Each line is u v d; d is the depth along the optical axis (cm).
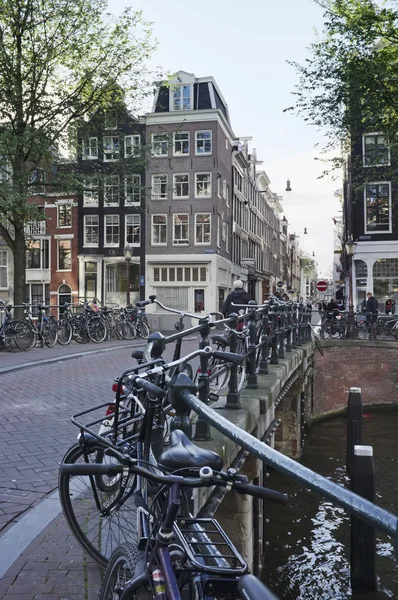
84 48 1731
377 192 2591
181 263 3162
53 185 1795
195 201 3150
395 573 744
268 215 5391
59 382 959
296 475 163
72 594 273
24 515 381
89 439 290
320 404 1828
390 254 2594
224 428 214
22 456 529
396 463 1257
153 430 280
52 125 1756
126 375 295
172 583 161
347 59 1534
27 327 1446
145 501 223
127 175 1883
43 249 3403
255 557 730
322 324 1942
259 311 724
